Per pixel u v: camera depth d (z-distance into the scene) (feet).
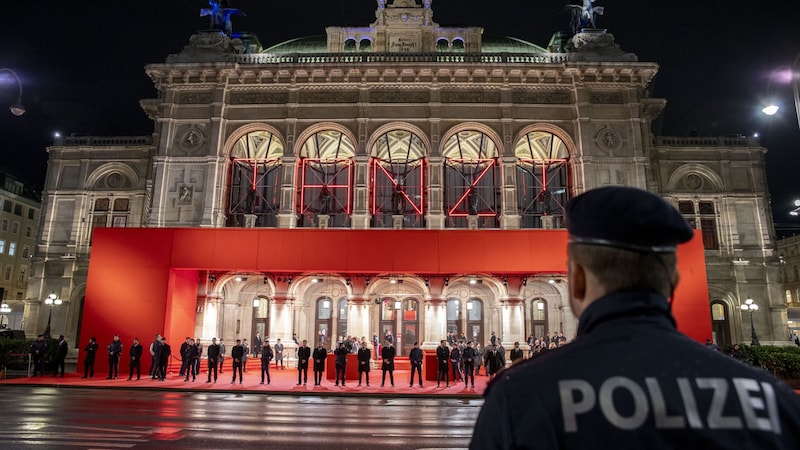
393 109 112.06
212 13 123.13
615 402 5.08
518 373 5.77
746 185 122.42
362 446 34.30
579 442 5.00
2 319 187.01
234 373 79.05
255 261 92.53
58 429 38.34
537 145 134.41
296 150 110.93
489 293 120.67
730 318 116.57
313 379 87.56
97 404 54.34
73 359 108.06
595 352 5.49
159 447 32.63
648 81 114.32
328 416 49.01
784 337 114.42
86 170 125.70
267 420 45.37
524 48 134.62
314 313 122.42
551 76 112.47
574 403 5.14
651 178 115.65
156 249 93.25
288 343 105.60
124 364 89.92
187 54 115.96
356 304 104.78
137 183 124.77
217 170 109.60
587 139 109.70
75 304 119.65
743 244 119.75
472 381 78.02
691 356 5.44
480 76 112.47
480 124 111.24
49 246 122.31
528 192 129.70
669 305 6.01
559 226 117.70
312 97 113.70
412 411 53.83
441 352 80.89
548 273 97.45
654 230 5.68
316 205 118.93
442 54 114.32
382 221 123.24
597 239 5.97
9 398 58.90
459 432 40.24
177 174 110.22
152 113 125.49
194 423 42.63
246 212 115.75
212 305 104.06
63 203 124.98
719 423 4.95
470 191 115.44
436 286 104.73
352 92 113.60
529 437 5.09
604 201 6.03
